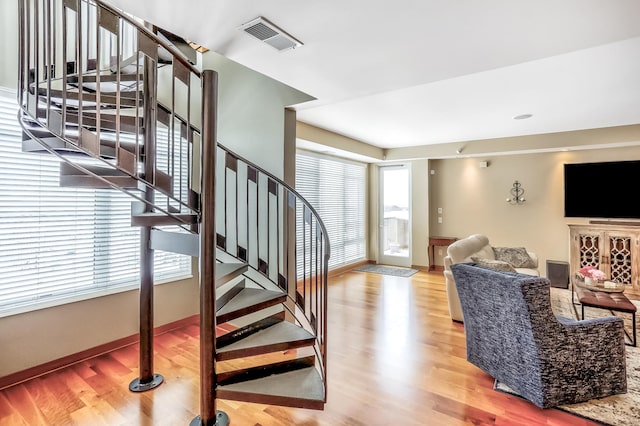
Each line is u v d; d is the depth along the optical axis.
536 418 2.07
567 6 1.57
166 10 1.63
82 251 2.88
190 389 2.43
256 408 2.22
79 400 2.29
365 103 3.65
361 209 6.99
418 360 2.83
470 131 4.98
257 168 2.83
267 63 2.23
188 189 2.10
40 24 2.56
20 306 2.52
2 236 2.44
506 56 2.12
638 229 4.59
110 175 2.02
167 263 3.54
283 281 2.95
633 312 2.96
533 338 2.11
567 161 5.41
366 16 1.67
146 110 2.21
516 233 5.83
